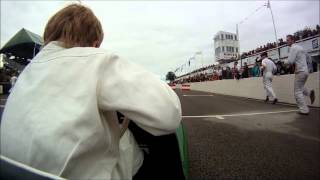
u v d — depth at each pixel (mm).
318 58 9359
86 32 1159
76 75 972
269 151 3703
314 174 2889
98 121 930
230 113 7680
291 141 4258
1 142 979
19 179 749
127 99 936
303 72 7062
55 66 1009
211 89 22719
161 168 1384
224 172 2926
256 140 4324
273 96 10367
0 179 784
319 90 8727
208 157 3432
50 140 869
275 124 5773
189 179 2713
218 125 5676
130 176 1109
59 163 862
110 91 946
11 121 976
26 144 899
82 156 902
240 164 3182
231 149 3793
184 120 6387
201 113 7727
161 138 1372
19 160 906
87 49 1038
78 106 913
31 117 929
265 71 10617
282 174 2883
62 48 1095
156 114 933
